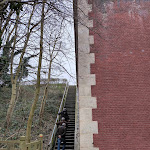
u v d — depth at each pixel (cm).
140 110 449
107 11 542
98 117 439
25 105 1310
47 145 785
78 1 540
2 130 878
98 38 507
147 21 538
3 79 930
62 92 1694
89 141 419
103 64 483
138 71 484
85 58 487
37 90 627
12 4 488
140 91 466
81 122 434
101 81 468
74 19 502
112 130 429
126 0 559
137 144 420
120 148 415
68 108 1269
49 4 443
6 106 1255
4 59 542
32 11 530
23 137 454
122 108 449
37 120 1101
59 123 839
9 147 463
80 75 471
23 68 629
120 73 479
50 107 1353
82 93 457
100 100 453
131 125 435
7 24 523
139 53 501
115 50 499
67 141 859
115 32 519
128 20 536
